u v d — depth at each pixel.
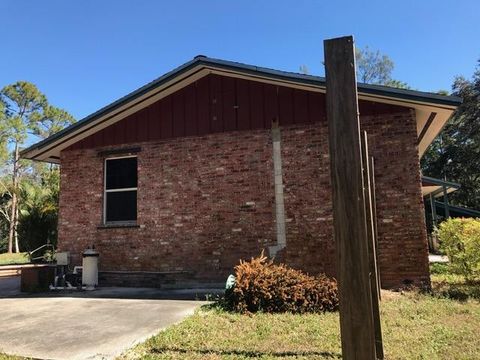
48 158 14.88
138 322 7.74
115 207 13.38
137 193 12.92
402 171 10.59
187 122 12.64
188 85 12.77
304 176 11.39
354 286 4.60
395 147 10.70
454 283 11.30
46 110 48.84
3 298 10.87
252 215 11.71
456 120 37.12
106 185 13.54
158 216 12.60
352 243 4.63
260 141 11.88
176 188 12.52
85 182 13.61
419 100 10.00
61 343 6.62
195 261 12.07
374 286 5.66
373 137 10.87
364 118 10.98
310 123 11.53
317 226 11.14
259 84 12.11
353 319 4.57
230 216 11.91
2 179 41.56
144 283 12.34
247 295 8.34
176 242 12.32
